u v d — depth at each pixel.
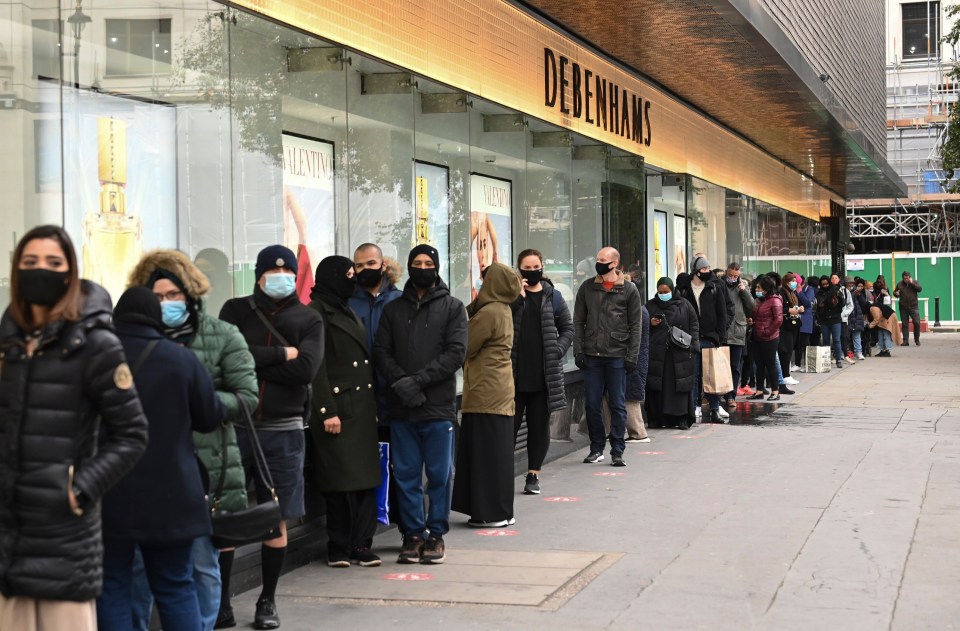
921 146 49.88
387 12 9.06
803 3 19.39
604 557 7.36
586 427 12.99
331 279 7.17
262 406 6.03
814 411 16.44
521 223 11.90
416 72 9.58
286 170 7.83
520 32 11.88
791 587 6.51
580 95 13.64
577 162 13.52
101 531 4.34
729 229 21.78
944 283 46.47
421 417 7.29
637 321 11.24
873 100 33.88
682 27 13.06
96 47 6.14
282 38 7.76
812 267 32.81
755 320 18.05
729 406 16.44
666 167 17.45
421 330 7.32
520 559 7.34
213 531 5.14
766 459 11.65
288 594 6.59
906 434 13.68
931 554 7.31
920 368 25.02
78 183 5.97
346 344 7.17
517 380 9.61
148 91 6.50
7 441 3.87
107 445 4.00
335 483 7.08
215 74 7.07
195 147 6.88
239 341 5.38
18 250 3.92
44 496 3.83
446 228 10.24
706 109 19.53
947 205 50.25
